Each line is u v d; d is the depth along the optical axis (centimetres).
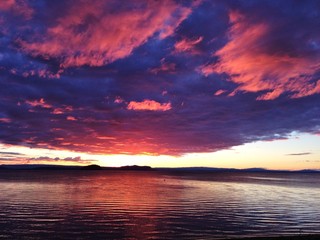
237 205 5316
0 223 3500
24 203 5278
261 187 10862
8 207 4756
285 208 4950
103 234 3080
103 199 6091
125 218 3897
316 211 4625
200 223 3616
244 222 3688
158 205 5225
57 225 3425
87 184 11494
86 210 4538
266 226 3475
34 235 3014
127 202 5619
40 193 7256
